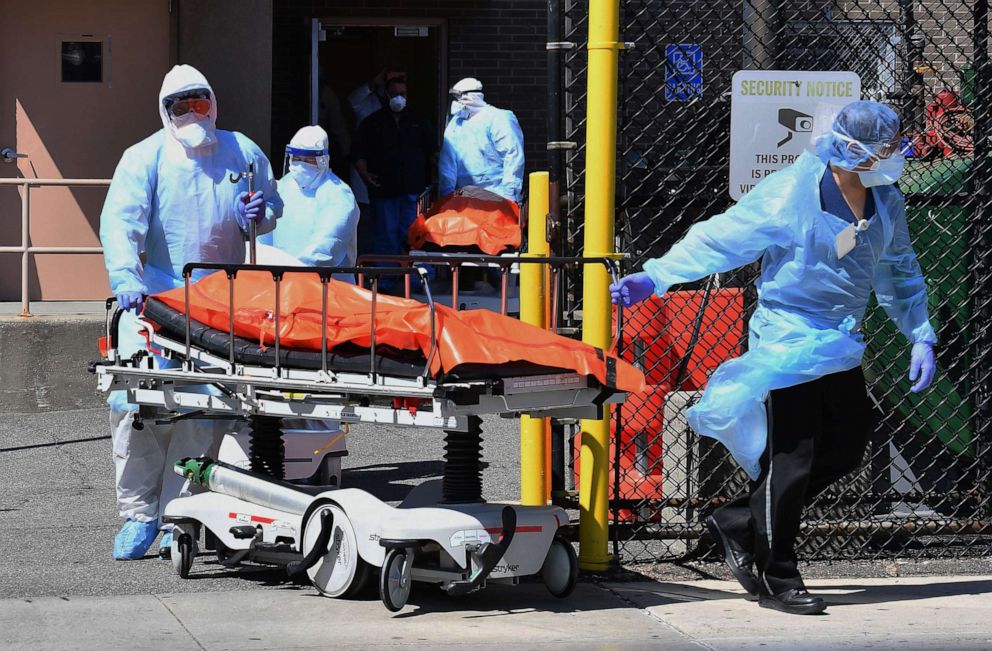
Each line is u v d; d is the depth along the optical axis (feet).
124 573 33.78
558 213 33.63
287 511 31.55
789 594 30.07
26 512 41.09
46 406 57.26
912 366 30.81
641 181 34.37
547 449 34.65
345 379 27.91
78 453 49.80
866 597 31.81
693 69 35.22
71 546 36.88
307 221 48.01
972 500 37.14
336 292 30.19
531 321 34.06
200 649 26.94
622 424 36.60
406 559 29.27
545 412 29.37
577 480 36.17
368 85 88.89
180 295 31.19
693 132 36.27
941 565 34.88
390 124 82.28
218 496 32.89
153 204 35.70
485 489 43.52
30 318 57.11
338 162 89.15
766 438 29.89
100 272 67.82
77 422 55.21
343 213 47.73
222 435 35.99
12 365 56.65
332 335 28.30
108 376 31.60
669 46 35.24
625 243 34.68
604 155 32.09
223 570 34.04
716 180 35.37
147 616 29.40
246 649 26.94
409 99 90.33
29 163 67.56
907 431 39.52
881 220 29.27
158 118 68.49
